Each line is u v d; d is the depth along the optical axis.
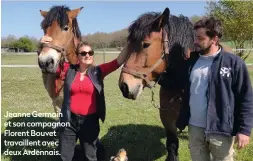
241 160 4.48
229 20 20.11
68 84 3.38
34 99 9.70
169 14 3.12
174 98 3.65
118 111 7.85
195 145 2.85
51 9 4.37
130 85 3.16
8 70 19.09
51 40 4.21
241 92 2.57
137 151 4.79
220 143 2.65
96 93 3.42
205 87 2.66
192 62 2.79
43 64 4.11
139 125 6.43
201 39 2.62
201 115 2.71
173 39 3.26
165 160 4.12
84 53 3.34
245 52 21.17
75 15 4.51
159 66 3.26
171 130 3.91
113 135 5.59
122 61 3.44
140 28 3.13
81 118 3.41
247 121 2.54
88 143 3.51
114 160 3.32
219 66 2.58
